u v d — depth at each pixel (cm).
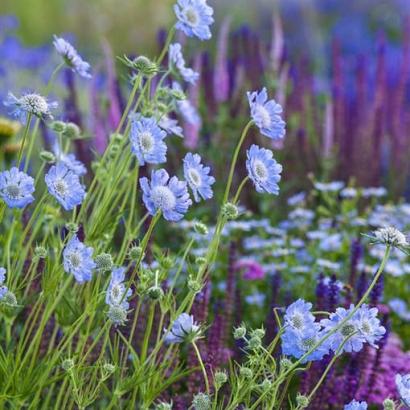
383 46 960
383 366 562
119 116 769
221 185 823
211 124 853
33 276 442
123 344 484
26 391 391
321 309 530
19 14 1583
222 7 1569
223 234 700
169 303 398
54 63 1171
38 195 662
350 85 1199
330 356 481
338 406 507
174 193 373
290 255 700
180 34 881
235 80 865
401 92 952
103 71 1138
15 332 472
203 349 490
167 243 721
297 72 919
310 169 866
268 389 365
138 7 1588
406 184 919
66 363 380
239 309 570
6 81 1123
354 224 743
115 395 392
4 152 665
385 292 677
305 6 1567
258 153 390
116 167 470
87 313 391
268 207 826
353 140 882
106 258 386
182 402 458
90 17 1579
